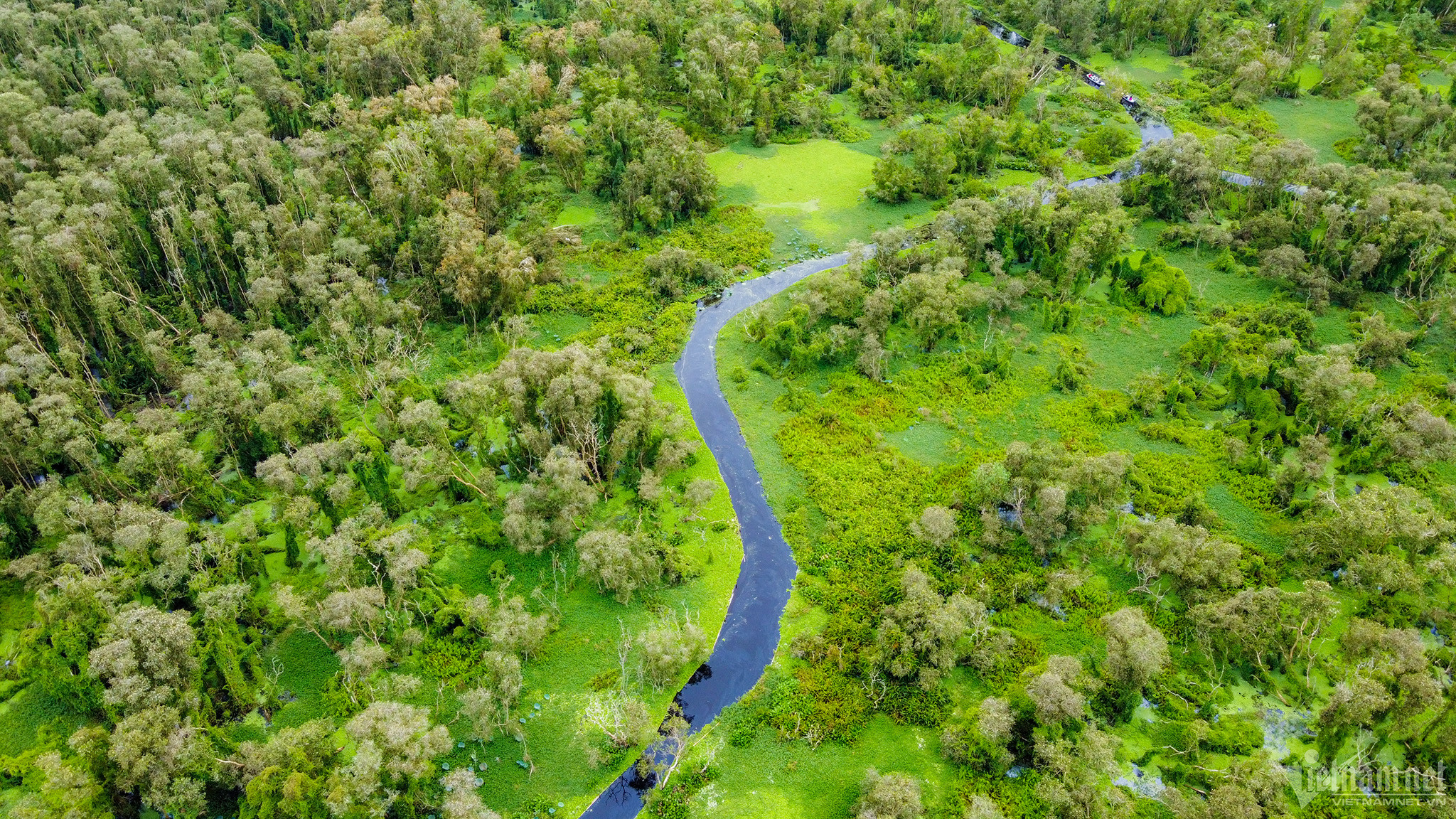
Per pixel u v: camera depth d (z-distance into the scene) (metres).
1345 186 121.12
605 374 89.44
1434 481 89.19
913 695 72.81
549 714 72.19
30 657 74.50
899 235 116.19
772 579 84.06
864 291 112.38
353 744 69.06
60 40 163.75
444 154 129.00
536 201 140.75
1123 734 69.38
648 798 66.56
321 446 85.00
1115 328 114.38
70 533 81.06
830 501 91.00
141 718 62.06
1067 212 117.69
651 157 134.12
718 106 160.38
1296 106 164.88
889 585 81.62
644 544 83.81
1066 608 79.38
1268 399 95.31
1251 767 63.06
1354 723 62.94
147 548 77.81
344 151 140.62
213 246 110.06
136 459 84.94
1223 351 105.50
